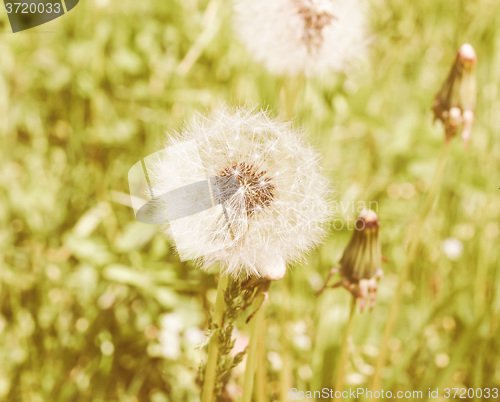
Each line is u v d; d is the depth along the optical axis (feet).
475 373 1.14
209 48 1.35
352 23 1.04
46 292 1.22
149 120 1.31
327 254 1.21
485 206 1.28
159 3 1.42
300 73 1.04
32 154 1.34
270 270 0.79
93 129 1.32
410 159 1.31
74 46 1.39
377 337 1.22
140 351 1.21
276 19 1.03
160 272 1.18
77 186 1.33
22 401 1.15
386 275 1.29
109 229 1.28
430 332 1.22
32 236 1.28
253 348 0.86
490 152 1.33
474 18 1.41
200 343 0.81
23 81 1.38
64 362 1.18
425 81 1.51
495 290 1.18
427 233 1.28
